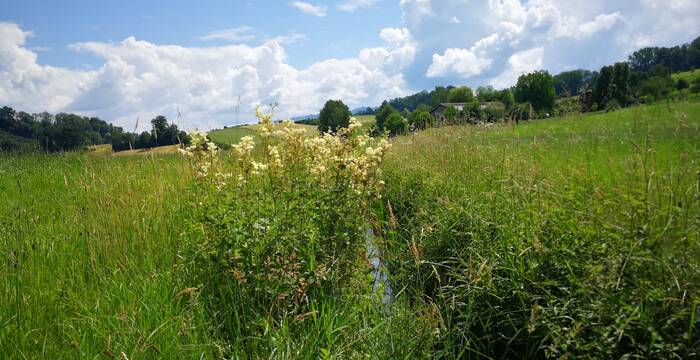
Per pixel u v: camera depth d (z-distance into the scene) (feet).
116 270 13.55
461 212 17.76
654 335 9.00
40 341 10.28
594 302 10.34
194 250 14.06
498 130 31.19
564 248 11.96
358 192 14.66
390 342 11.39
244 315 11.87
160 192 19.61
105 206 17.81
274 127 15.61
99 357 9.87
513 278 12.64
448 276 16.05
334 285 13.24
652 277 10.30
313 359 10.94
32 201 22.48
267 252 12.88
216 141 18.84
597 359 9.55
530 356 11.60
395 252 18.62
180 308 12.09
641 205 11.35
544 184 15.56
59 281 13.02
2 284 12.04
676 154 15.53
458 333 12.84
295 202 14.08
